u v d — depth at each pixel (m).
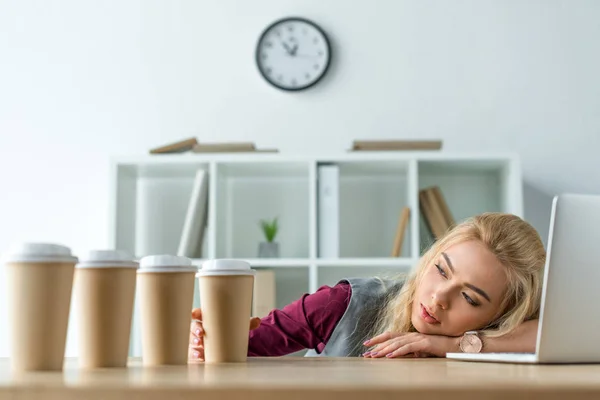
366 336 1.70
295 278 2.91
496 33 3.05
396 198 3.01
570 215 0.89
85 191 3.05
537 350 0.90
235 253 3.00
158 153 2.80
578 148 3.01
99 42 3.11
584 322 0.91
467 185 3.01
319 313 1.66
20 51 3.11
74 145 3.07
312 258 2.67
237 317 0.90
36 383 0.50
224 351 0.89
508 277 1.39
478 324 1.40
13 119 3.09
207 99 3.06
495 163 2.78
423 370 0.72
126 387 0.48
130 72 3.09
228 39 3.09
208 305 0.90
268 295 2.69
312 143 3.03
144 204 3.02
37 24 3.12
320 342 1.66
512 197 2.68
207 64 3.08
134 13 3.12
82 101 3.09
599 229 0.91
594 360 0.93
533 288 1.40
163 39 3.10
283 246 2.99
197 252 2.78
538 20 3.06
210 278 0.90
